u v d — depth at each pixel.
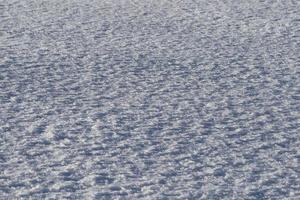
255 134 11.25
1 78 15.19
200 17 24.33
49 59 17.41
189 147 10.52
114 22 23.33
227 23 23.03
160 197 8.47
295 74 15.66
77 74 15.72
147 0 28.52
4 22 23.19
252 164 9.77
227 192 8.66
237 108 12.86
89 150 10.36
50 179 9.12
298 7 26.06
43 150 10.37
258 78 15.31
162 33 21.30
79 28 22.16
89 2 28.02
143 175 9.29
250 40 20.00
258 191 8.71
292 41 19.75
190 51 18.47
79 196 8.50
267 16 24.23
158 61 17.19
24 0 28.52
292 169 9.58
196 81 15.05
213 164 9.74
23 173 9.36
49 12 25.42
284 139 10.97
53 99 13.47
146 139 10.93
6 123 11.81
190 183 8.99
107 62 17.06
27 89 14.26
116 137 11.03
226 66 16.56
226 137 11.05
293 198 8.49
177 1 28.22
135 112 12.57
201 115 12.38
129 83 14.88
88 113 12.49
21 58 17.45
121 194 8.58
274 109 12.81
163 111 12.64
